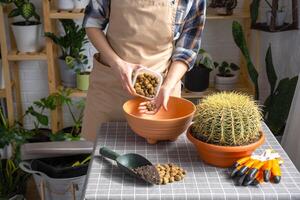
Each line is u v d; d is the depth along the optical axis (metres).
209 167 1.10
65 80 2.61
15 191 2.39
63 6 2.42
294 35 2.66
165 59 1.49
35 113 2.62
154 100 1.31
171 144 1.24
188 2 1.41
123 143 1.25
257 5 2.44
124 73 1.28
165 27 1.42
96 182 1.01
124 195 0.95
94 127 1.59
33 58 2.47
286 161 1.12
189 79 2.60
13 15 2.43
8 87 2.53
